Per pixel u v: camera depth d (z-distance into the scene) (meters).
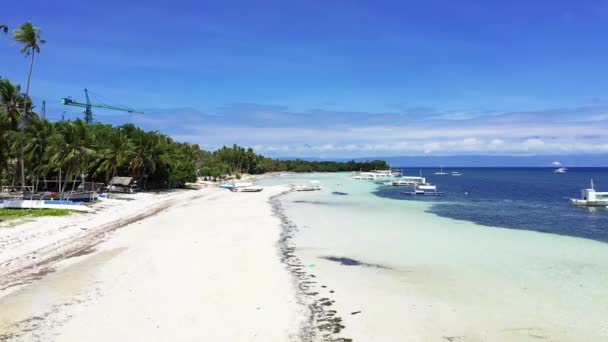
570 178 153.50
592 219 39.41
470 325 13.29
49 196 42.06
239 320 13.41
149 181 69.75
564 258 22.36
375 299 15.65
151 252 22.86
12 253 21.84
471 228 32.88
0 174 41.50
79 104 123.69
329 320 13.55
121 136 59.31
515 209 47.97
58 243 24.66
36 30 38.56
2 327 12.64
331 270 19.73
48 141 45.75
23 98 44.59
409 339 12.23
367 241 26.95
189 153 103.44
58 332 12.30
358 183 107.62
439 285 17.48
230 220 36.19
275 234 29.14
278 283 17.45
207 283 17.28
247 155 169.62
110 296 15.52
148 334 12.23
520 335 12.61
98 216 36.47
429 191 78.25
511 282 17.92
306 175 173.38
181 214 40.25
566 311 14.53
